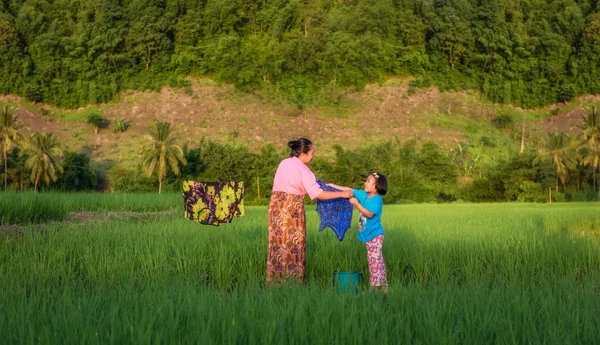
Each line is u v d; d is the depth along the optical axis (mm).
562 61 142000
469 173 92688
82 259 7625
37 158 69188
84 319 4070
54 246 8312
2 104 123438
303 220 6691
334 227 6977
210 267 7699
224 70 132375
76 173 80562
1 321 3879
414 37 146625
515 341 3783
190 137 110625
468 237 10633
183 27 142500
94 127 112188
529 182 70875
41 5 148500
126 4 145625
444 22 146625
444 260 8039
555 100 135750
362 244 9062
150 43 135875
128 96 127125
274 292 5266
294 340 3652
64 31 142125
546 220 18000
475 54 141125
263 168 81188
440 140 111625
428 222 16609
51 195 21141
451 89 135875
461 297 4965
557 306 4641
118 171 87625
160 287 5656
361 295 5164
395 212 26578
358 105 127062
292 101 127000
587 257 8422
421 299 4859
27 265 6977
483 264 8406
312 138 111938
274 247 6633
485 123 123875
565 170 69938
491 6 148875
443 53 143500
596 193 70062
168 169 82312
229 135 111500
